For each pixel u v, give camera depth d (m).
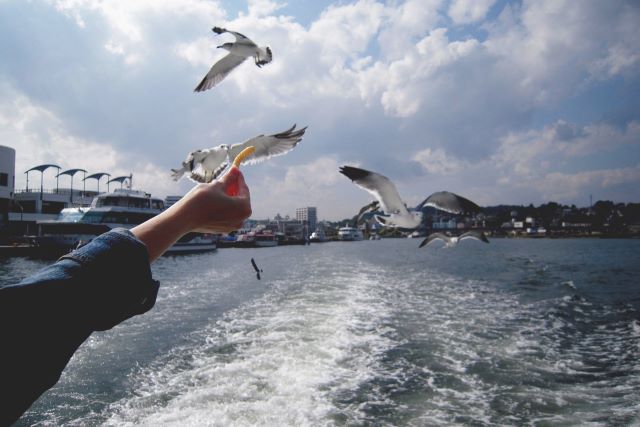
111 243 0.98
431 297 18.16
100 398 7.36
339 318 13.38
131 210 44.94
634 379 8.33
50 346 0.81
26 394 0.77
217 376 8.34
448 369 8.81
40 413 6.81
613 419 6.61
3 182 59.09
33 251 42.38
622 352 10.17
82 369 8.70
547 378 8.41
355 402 7.20
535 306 16.16
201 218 1.16
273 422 6.50
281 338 11.01
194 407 7.01
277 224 160.12
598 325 13.20
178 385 7.93
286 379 8.17
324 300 16.94
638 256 50.28
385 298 17.67
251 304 16.30
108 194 46.34
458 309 15.33
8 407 0.74
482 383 8.09
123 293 0.94
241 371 8.62
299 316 13.69
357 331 11.73
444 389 7.79
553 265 37.38
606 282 24.31
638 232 158.12
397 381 8.12
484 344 10.68
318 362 9.15
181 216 1.12
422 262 41.84
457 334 11.59
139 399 7.32
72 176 77.88
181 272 31.42
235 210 1.20
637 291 20.44
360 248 89.00
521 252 62.56
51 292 0.83
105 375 8.40
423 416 6.74
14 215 60.38
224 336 11.30
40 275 0.87
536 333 11.90
